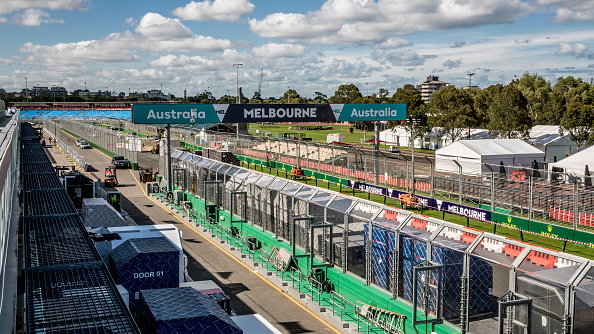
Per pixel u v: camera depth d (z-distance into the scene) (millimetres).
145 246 12711
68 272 8469
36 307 7086
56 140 78625
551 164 34344
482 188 29641
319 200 18234
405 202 30703
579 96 86062
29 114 161875
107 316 6844
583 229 23344
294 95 190375
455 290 12789
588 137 53219
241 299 17016
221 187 27188
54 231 10805
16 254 8719
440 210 27984
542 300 10367
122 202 35312
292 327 14734
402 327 13375
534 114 83875
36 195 14719
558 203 25172
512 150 38594
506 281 12180
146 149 69062
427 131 70062
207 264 20875
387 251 14688
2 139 9055
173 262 12273
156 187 38406
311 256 17375
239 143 57125
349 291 16016
